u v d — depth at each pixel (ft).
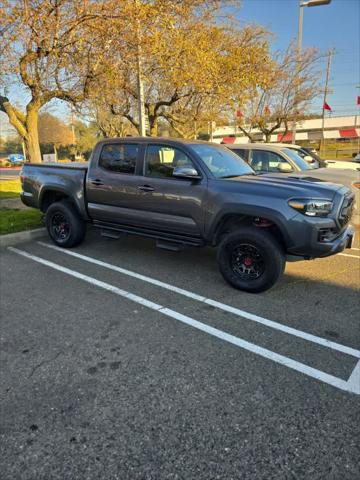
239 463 6.87
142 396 8.68
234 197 14.29
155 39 29.63
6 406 8.34
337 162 38.01
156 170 16.74
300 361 10.10
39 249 20.83
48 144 194.18
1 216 26.27
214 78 38.68
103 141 18.75
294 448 7.22
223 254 14.90
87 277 16.43
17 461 6.91
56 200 22.13
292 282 15.96
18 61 30.17
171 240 16.70
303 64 63.62
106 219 18.92
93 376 9.43
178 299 14.11
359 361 10.11
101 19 28.04
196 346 10.84
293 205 13.29
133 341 11.10
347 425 7.81
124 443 7.32
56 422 7.87
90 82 34.37
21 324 12.16
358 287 15.38
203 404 8.42
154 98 49.52
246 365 9.91
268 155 27.35
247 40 45.52
